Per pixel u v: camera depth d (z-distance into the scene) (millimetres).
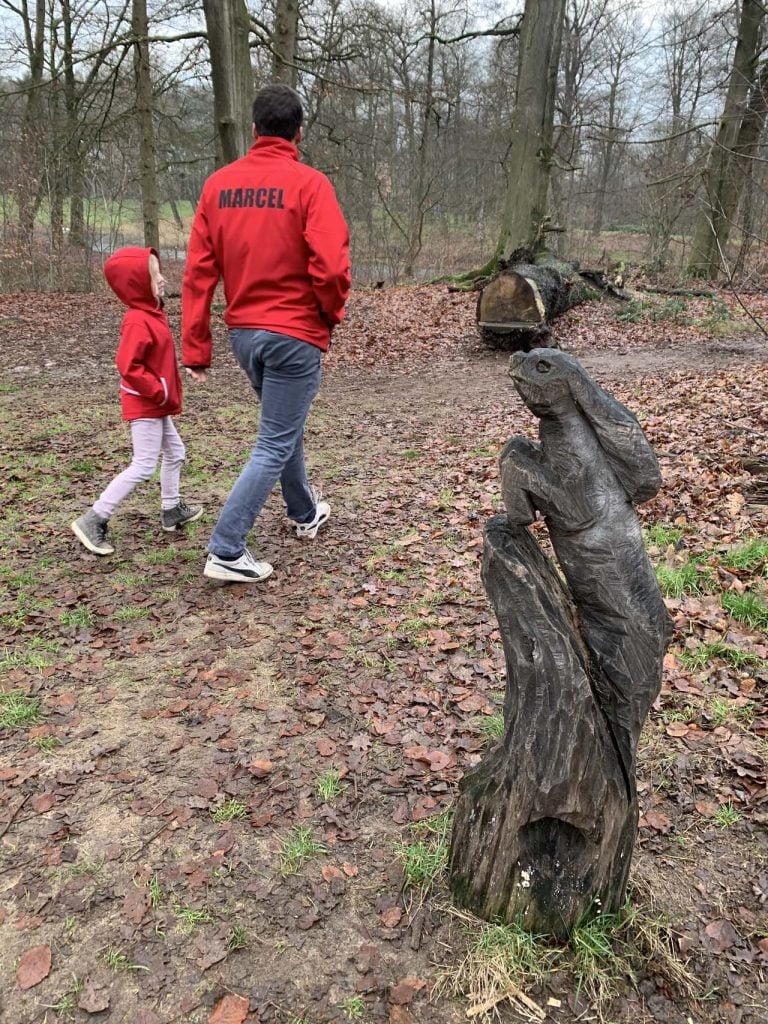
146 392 4348
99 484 5957
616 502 1854
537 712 1879
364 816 2582
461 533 5012
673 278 19359
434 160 26781
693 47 20312
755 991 1964
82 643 3678
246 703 3221
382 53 24219
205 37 14617
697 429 6609
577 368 1765
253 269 3740
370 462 6785
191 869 2342
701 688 3246
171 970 2012
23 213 18250
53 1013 1900
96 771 2789
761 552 4184
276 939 2109
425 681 3389
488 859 2066
